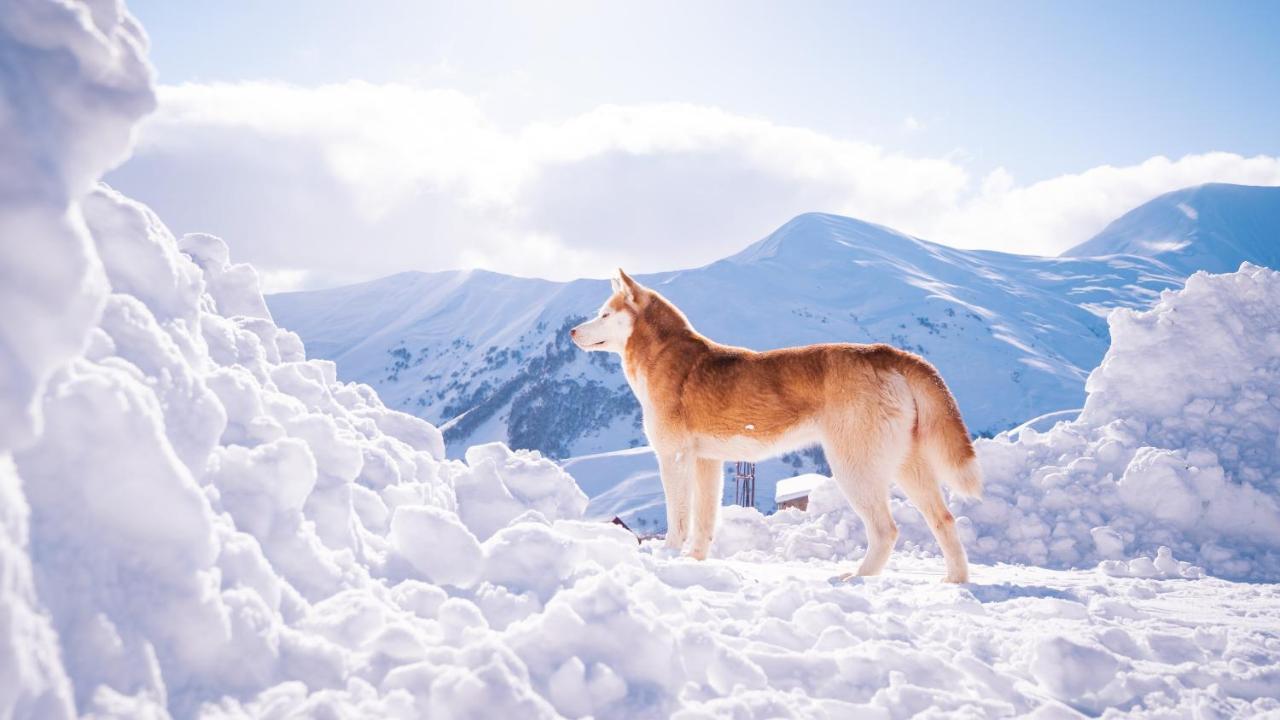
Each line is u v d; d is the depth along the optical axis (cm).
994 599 470
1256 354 1077
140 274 253
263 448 247
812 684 257
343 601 222
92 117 148
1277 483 942
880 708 237
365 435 422
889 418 568
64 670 140
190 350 260
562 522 401
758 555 905
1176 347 1109
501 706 181
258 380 357
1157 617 441
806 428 598
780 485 4428
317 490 283
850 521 973
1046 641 293
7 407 122
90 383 169
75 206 142
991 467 1050
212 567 185
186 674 166
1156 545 912
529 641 221
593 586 239
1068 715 253
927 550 936
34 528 151
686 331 676
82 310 135
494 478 469
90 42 150
